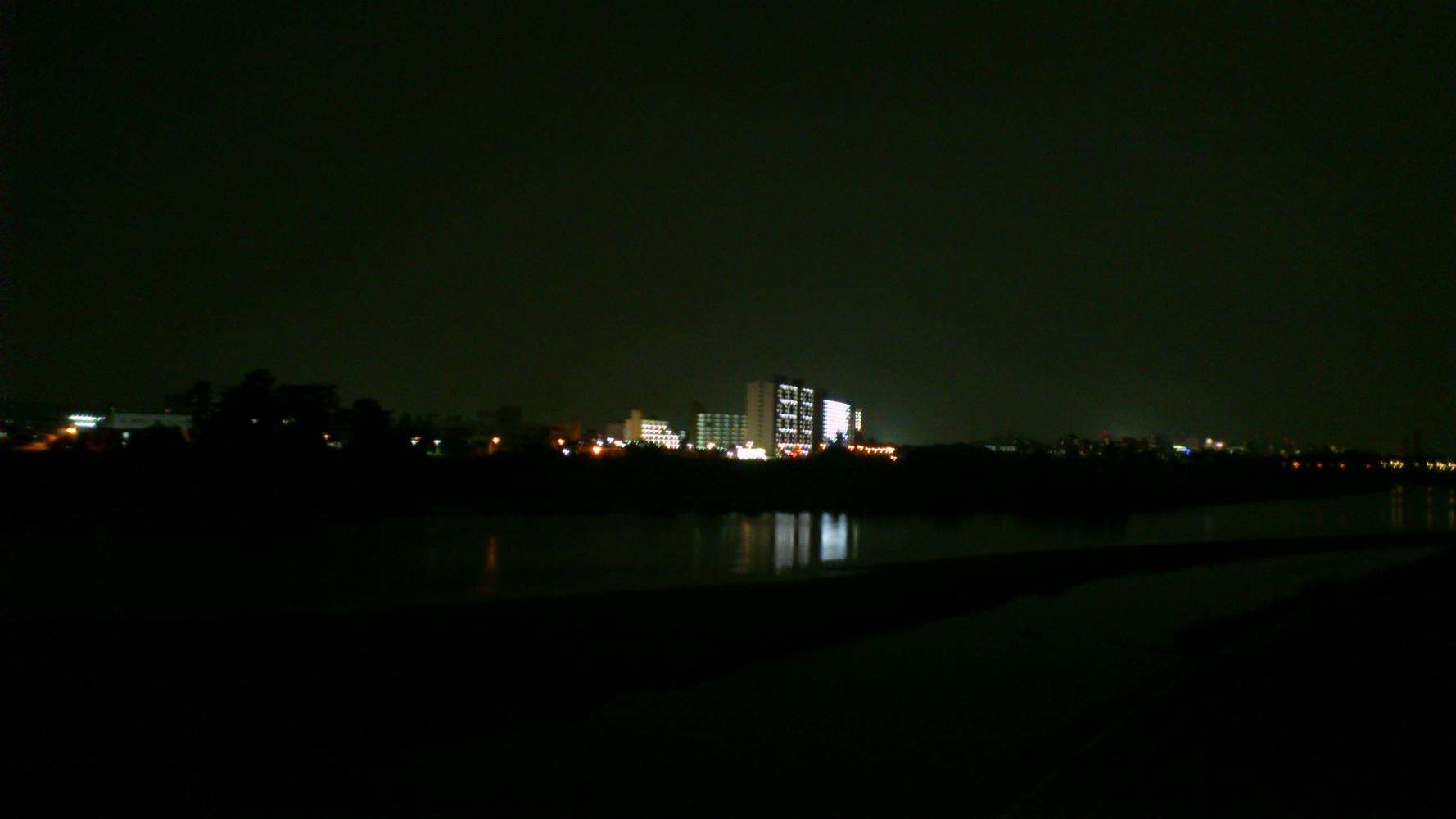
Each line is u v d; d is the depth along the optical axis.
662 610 15.66
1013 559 27.36
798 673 11.02
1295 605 16.33
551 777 7.11
